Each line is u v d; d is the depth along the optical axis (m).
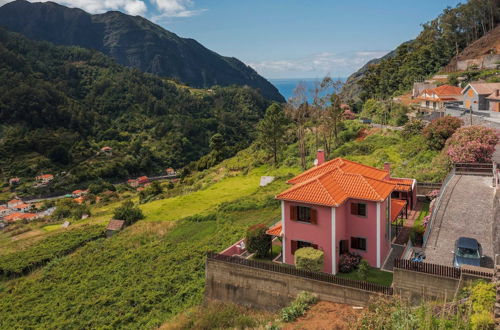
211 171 102.94
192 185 93.75
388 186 34.66
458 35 141.12
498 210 29.84
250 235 36.94
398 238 37.53
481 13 136.25
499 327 17.52
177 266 44.91
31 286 50.75
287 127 99.19
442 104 88.62
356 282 27.73
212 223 56.62
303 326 26.22
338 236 32.34
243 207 57.81
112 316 38.69
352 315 25.97
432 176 48.78
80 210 95.31
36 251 63.56
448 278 24.62
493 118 66.00
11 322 42.09
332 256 31.92
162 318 36.62
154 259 48.91
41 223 100.69
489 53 118.25
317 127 83.31
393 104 98.12
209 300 35.16
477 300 20.20
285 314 27.83
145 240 56.38
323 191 32.34
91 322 38.62
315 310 28.09
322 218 32.00
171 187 113.31
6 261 61.22
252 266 32.38
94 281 47.19
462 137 47.59
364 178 34.28
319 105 81.50
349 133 84.19
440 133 58.06
